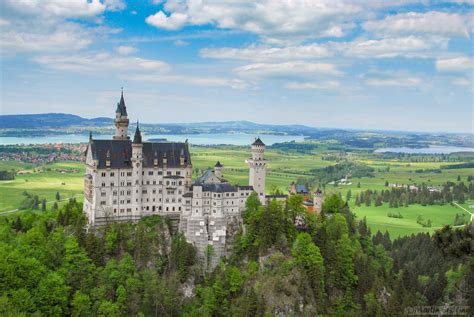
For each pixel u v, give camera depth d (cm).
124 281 19012
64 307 17712
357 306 19762
